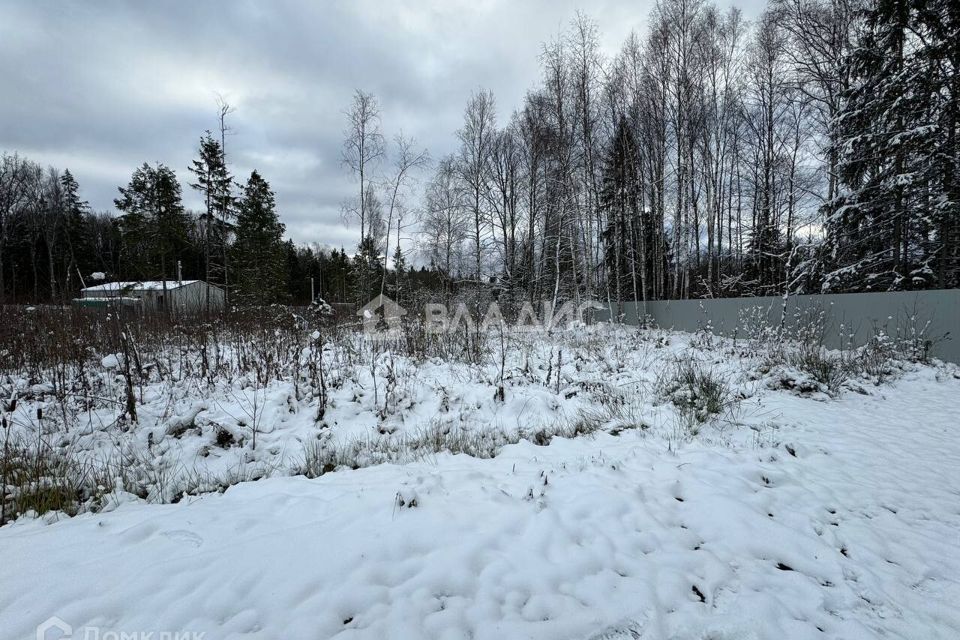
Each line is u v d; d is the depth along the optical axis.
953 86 10.69
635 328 15.30
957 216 10.94
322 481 3.79
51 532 2.77
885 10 11.40
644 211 20.45
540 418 5.80
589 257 17.72
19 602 2.05
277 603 2.07
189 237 25.61
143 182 22.98
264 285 21.62
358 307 16.58
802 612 2.18
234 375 7.00
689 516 3.04
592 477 3.65
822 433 4.91
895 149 11.12
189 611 2.02
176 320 10.51
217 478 4.08
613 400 6.28
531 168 21.62
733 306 13.87
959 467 3.99
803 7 15.64
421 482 3.45
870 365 7.86
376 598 2.12
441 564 2.39
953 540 2.84
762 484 3.61
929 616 2.18
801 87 16.28
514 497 3.24
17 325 7.89
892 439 4.72
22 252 29.27
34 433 4.78
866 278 12.11
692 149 18.42
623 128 18.81
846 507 3.25
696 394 5.82
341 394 6.15
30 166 31.20
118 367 6.31
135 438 4.72
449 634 1.94
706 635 2.02
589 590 2.26
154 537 2.66
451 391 6.52
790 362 7.97
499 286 21.20
